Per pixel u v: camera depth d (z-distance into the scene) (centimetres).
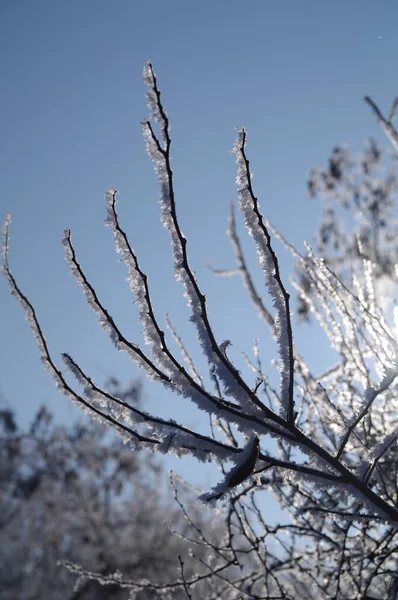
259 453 276
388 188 1114
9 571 2194
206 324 267
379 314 482
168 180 255
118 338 270
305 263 504
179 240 262
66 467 2305
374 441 452
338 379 522
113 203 267
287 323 271
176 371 273
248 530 503
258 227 266
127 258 268
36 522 2262
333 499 455
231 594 561
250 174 261
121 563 1928
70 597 1914
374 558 446
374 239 978
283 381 278
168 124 249
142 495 2130
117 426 283
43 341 283
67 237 272
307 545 527
